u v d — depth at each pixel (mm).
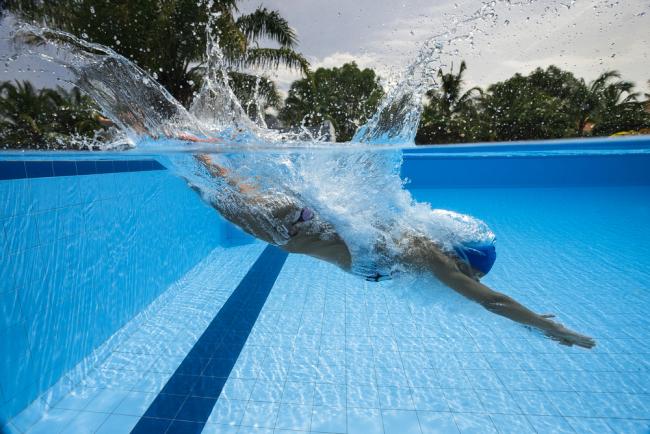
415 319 4242
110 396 3129
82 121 6711
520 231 7078
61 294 3236
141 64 9797
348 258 2682
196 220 6102
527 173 10531
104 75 3111
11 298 2771
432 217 2594
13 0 7688
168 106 3369
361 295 4871
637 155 9945
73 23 8656
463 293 2258
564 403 2986
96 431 2773
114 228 4016
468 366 3445
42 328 3027
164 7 9586
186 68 10430
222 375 3389
